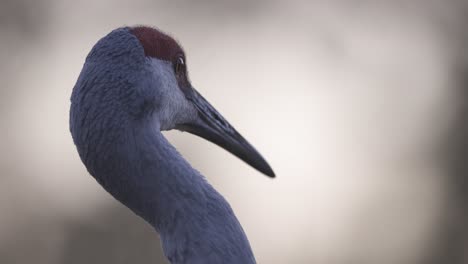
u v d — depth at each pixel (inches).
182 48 400.8
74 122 368.8
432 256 1200.8
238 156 435.8
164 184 367.6
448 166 1210.0
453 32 1222.3
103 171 368.2
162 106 388.2
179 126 420.5
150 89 375.6
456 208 1200.2
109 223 1174.3
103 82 367.9
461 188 1203.9
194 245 364.5
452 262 1197.7
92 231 1183.6
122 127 365.4
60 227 1200.2
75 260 1203.2
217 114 430.3
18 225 1213.1
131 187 367.2
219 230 366.3
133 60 375.9
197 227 365.7
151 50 383.9
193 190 369.1
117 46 375.9
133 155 365.7
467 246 1194.0
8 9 1214.3
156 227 373.1
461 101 1213.7
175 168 369.7
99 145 365.4
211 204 369.7
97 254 1176.8
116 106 366.0
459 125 1213.1
